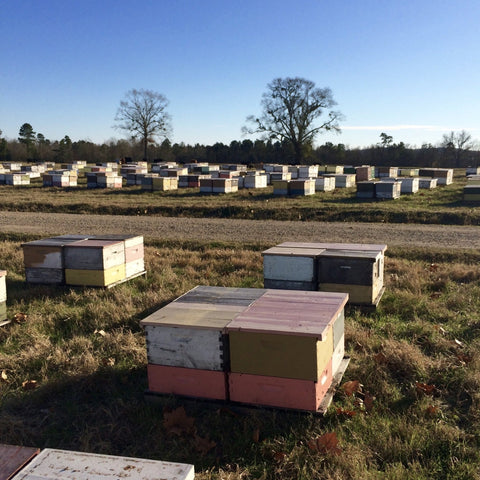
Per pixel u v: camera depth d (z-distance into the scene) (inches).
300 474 206.5
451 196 1235.9
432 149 3971.5
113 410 263.9
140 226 940.0
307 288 411.8
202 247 734.5
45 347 341.7
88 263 478.3
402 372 298.8
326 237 788.6
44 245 488.4
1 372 307.9
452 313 398.3
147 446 231.5
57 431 249.1
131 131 4392.2
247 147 4697.3
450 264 595.5
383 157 4062.5
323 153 4279.0
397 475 201.9
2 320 396.5
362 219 967.6
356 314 391.9
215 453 226.2
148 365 265.9
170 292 470.6
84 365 307.9
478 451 218.8
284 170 1973.4
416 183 1346.0
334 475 200.5
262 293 313.3
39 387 289.6
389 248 679.7
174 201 1274.6
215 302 293.9
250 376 247.6
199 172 2409.0
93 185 1745.8
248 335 244.1
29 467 143.2
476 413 250.4
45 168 2792.8
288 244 476.1
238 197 1349.7
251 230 870.4
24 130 5836.6
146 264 598.2
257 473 211.3
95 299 447.8
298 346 236.4
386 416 251.6
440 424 239.1
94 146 5012.3
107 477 137.1
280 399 244.4
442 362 304.3
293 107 3676.2
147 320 261.4
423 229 841.5
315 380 236.7
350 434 233.8
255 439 229.6
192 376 258.4
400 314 404.5
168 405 257.1
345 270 402.6
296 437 228.8
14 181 1893.5
